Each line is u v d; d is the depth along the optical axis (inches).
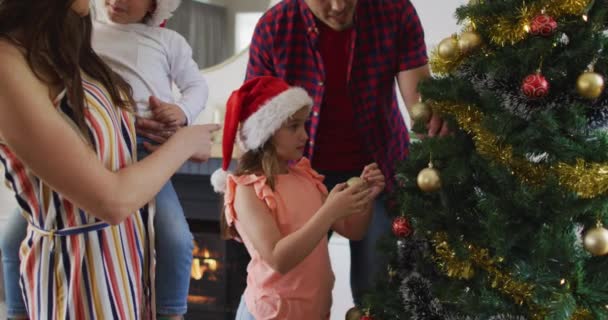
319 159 66.0
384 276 59.1
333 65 63.7
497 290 50.1
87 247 40.4
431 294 53.1
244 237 59.8
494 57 48.0
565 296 45.4
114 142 40.9
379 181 56.4
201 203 113.7
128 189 37.5
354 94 63.4
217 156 110.7
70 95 38.3
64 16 38.4
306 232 52.1
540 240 45.9
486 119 47.6
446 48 50.7
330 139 65.5
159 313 60.7
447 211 51.0
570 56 45.4
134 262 43.8
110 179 36.7
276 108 56.6
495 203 47.6
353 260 67.8
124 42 64.7
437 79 52.9
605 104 46.3
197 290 118.6
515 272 47.5
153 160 40.2
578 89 44.4
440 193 51.0
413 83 64.2
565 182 46.4
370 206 60.4
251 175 57.4
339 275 117.2
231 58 122.2
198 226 118.0
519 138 46.5
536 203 46.6
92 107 40.3
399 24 63.5
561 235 46.8
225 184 61.6
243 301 61.3
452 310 51.8
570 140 46.0
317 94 63.9
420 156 53.2
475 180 51.5
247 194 56.6
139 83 64.1
